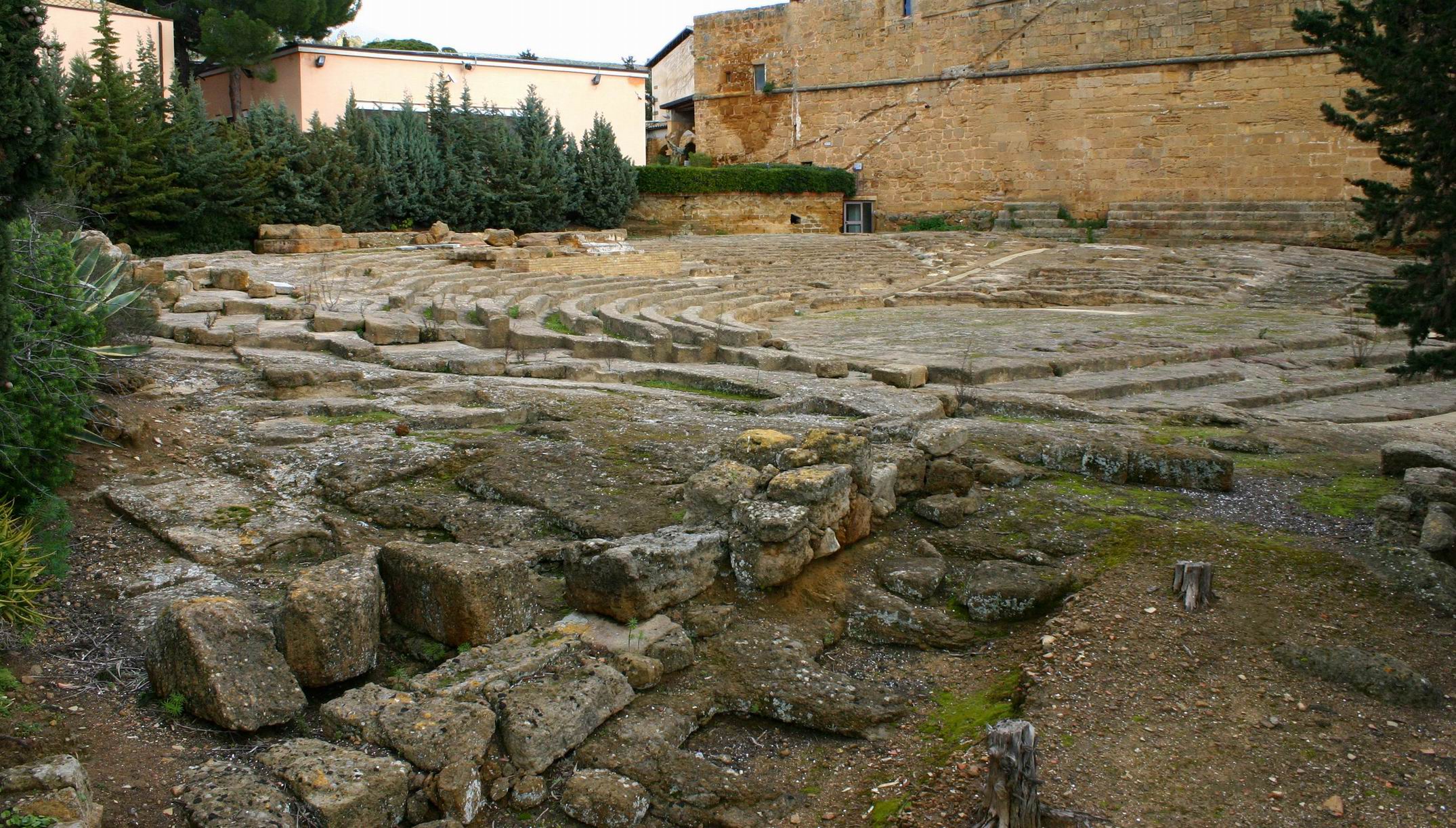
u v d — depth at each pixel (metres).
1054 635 5.97
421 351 13.38
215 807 4.24
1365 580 6.35
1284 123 33.38
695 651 5.90
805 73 41.25
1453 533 6.55
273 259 22.88
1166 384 13.27
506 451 8.40
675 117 48.56
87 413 7.65
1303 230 31.78
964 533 7.23
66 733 4.76
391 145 30.52
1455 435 10.40
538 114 33.88
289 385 10.23
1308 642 5.77
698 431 9.08
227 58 29.62
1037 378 13.41
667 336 14.34
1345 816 4.52
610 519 7.11
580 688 5.23
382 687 5.19
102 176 23.23
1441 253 8.27
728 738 5.45
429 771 4.66
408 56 33.28
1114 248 31.58
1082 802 4.62
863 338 17.86
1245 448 9.56
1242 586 6.37
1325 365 15.68
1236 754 4.94
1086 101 36.38
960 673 5.99
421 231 31.03
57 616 5.71
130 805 4.38
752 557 6.32
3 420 6.43
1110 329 19.00
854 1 39.94
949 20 38.31
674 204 38.25
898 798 4.87
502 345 14.63
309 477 7.87
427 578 5.71
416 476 8.02
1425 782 4.70
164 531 6.73
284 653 5.27
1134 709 5.30
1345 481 8.20
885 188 40.38
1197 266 27.92
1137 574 6.55
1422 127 8.12
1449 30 7.90
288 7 32.19
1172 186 35.31
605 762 5.02
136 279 14.12
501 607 5.71
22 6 5.84
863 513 7.08
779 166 39.66
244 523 6.94
